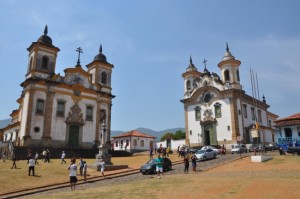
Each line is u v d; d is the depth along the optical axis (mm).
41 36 41719
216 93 47844
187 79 53844
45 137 37094
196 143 48594
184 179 17031
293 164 22375
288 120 37969
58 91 40094
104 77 47656
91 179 20938
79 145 40844
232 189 12273
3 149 35781
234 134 44094
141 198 11289
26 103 37812
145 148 68875
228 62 47625
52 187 18219
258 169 21156
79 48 44906
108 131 45156
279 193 10859
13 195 16094
